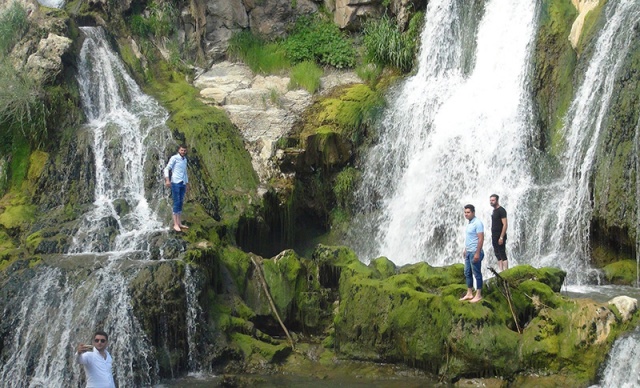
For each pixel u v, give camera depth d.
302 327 18.67
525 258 20.20
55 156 21.91
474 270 15.57
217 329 17.30
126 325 16.27
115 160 21.91
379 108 24.53
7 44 23.73
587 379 14.46
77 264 17.41
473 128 22.86
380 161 23.86
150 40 27.44
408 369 16.22
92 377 10.72
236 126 24.12
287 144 23.64
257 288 18.91
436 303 15.95
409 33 26.58
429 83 25.12
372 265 18.67
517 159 21.69
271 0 28.62
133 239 18.78
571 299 15.35
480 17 24.89
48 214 20.52
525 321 15.70
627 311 14.83
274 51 27.86
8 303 16.84
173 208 19.27
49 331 16.41
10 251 18.59
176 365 16.58
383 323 16.55
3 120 22.19
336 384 15.61
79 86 23.55
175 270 17.11
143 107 24.44
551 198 20.53
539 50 22.78
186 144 22.95
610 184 19.25
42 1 26.84
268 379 16.09
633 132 19.34
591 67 21.17
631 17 20.44
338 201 23.92
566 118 21.55
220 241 20.06
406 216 22.70
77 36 24.41
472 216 15.71
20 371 16.14
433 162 22.89
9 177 21.91
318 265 19.22
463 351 15.13
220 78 27.06
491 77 23.94
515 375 14.92
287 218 22.94
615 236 19.20
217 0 28.36
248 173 22.78
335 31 28.05
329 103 24.89
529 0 23.67
